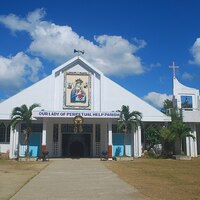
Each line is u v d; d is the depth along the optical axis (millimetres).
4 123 40875
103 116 37562
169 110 43969
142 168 26844
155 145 42281
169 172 23906
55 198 12977
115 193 14156
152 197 13195
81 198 12977
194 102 44625
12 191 14547
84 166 28375
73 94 41312
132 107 41781
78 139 41906
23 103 40406
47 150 40469
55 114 37312
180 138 39531
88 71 42062
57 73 41625
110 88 41812
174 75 45406
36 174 21859
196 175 22047
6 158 38531
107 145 40094
